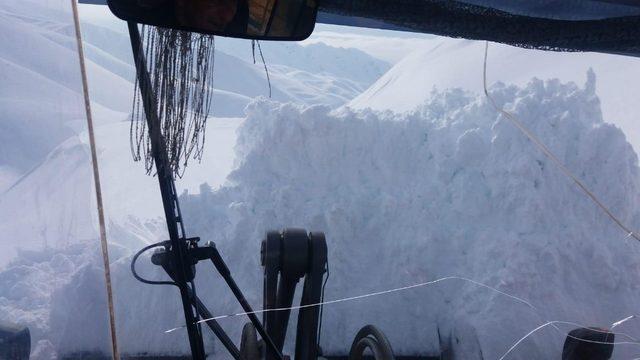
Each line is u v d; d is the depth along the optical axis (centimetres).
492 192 480
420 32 206
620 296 436
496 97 544
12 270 158
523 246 441
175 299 411
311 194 498
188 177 901
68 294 156
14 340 151
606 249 450
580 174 485
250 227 475
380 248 470
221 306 429
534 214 459
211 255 223
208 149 1105
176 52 190
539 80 568
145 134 194
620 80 1018
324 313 433
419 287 443
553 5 199
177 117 192
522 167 476
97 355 154
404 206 487
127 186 710
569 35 201
